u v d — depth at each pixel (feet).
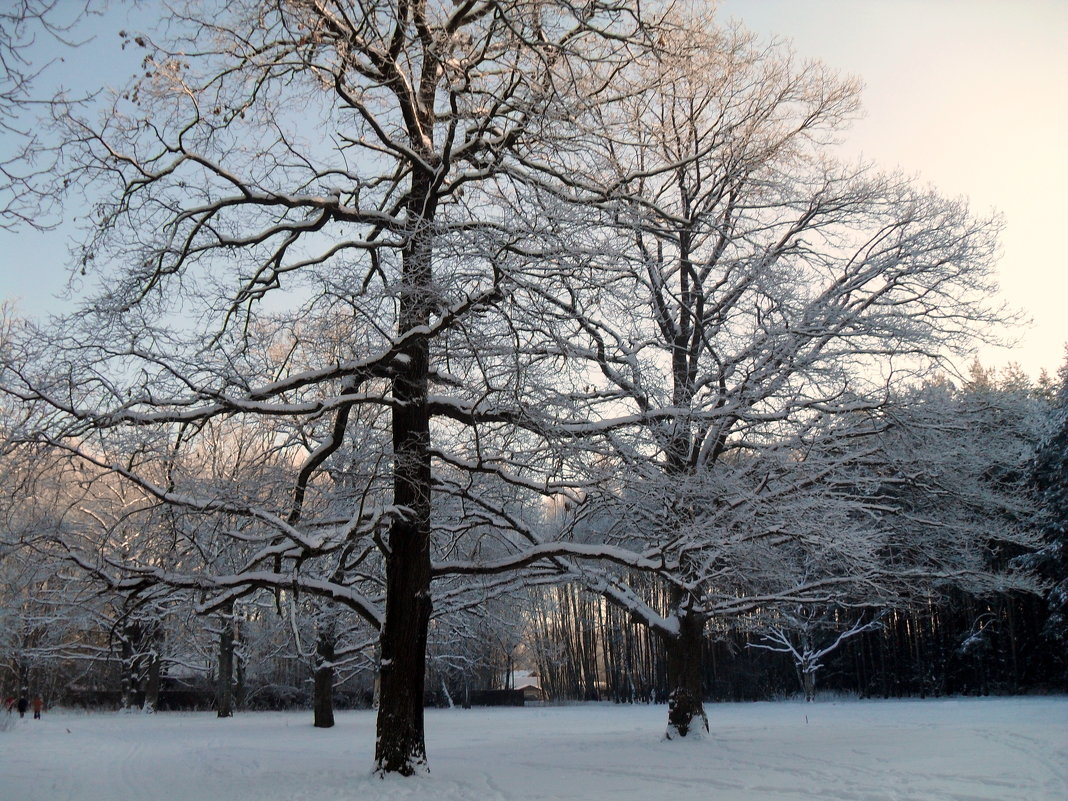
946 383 66.74
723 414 54.34
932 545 70.85
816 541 52.95
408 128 44.93
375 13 38.32
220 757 62.85
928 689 141.18
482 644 102.12
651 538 59.06
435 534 57.21
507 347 39.81
